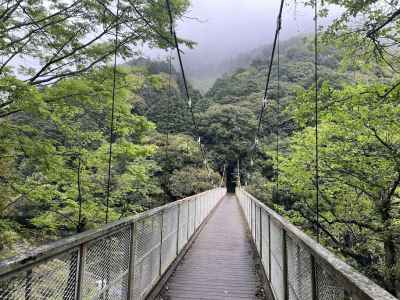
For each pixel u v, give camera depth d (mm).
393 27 3717
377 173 5469
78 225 5480
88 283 1515
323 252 1265
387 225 5242
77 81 3641
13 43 3598
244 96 35000
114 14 3664
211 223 9352
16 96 3010
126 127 4629
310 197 7223
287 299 2189
